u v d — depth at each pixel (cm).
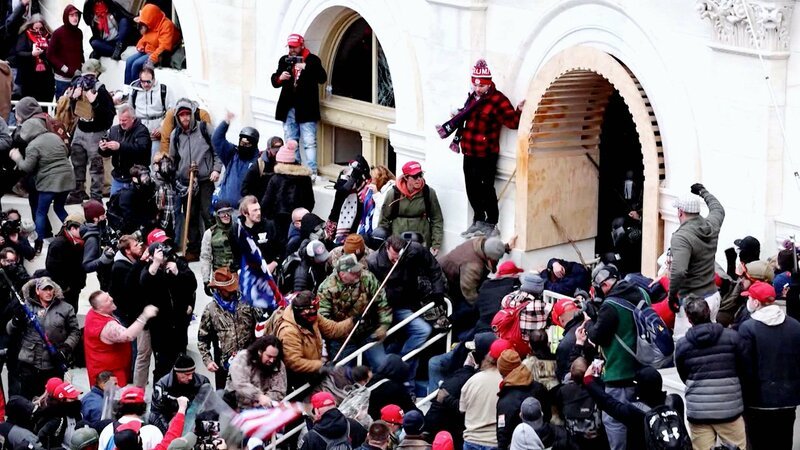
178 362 1502
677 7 1578
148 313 1664
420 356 1658
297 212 1789
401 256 1623
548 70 1700
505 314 1520
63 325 1728
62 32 2302
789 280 1447
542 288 1527
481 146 1761
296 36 1983
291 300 1575
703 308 1357
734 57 1532
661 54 1599
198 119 1991
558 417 1401
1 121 2097
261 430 1490
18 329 1723
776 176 1529
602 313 1398
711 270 1457
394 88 1897
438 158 1838
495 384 1431
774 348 1355
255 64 2106
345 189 1778
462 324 1656
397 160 1914
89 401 1581
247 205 1784
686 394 1365
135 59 2230
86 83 2130
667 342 1388
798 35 1499
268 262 1811
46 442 1523
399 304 1631
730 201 1559
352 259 1585
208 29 2138
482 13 1773
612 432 1387
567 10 1688
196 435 1430
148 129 2070
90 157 2147
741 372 1359
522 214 1756
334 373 1541
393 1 1873
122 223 1930
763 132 1520
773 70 1508
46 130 2061
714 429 1359
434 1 1805
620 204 1778
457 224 1825
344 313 1602
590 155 1772
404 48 1869
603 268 1450
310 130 2008
